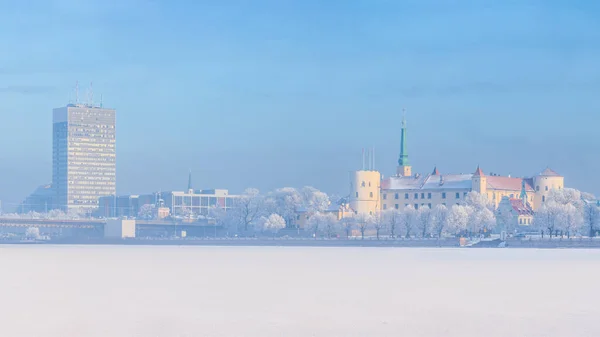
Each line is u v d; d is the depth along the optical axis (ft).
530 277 556.10
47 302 412.36
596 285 495.82
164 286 496.64
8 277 571.28
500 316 359.25
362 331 321.73
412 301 413.80
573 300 415.64
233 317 356.79
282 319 351.25
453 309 382.22
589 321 343.26
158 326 332.80
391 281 528.63
